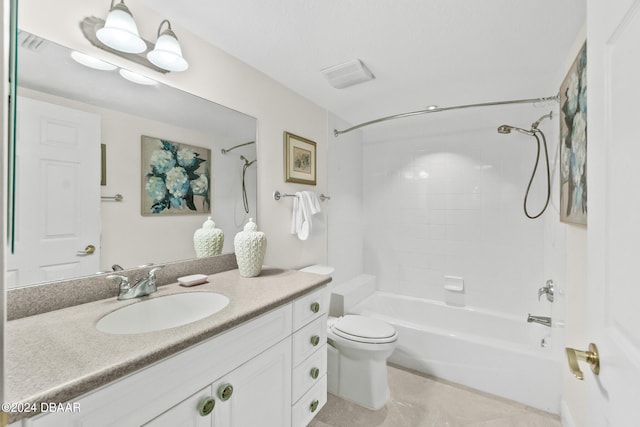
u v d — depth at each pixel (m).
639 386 0.42
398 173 2.89
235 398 0.91
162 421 0.71
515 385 1.71
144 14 1.18
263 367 1.03
